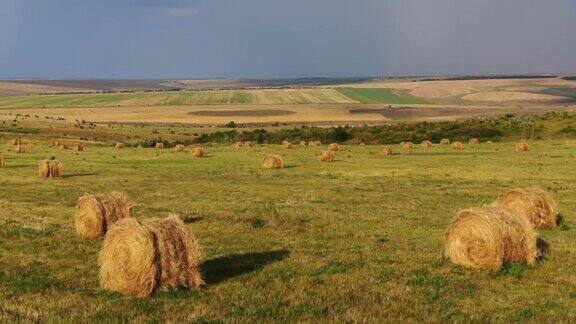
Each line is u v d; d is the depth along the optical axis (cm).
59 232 2139
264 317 1202
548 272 1571
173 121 17188
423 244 1922
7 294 1362
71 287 1427
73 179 4016
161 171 4603
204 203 2892
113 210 2080
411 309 1255
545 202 2211
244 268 1605
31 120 16200
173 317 1195
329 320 1179
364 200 2981
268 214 2530
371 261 1688
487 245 1571
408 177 4038
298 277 1509
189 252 1411
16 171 4497
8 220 2330
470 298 1344
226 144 9125
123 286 1352
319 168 4650
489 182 3716
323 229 2194
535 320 1191
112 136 12506
